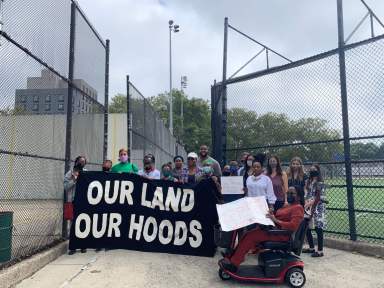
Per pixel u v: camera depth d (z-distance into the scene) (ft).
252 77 28.81
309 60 25.49
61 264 19.95
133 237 23.02
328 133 24.75
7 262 17.03
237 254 17.33
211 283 17.06
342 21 23.85
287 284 16.98
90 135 29.19
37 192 22.62
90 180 23.36
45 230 22.18
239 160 30.22
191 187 23.04
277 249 17.04
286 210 17.95
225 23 30.78
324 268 19.22
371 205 45.83
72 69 24.93
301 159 26.03
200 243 22.27
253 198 18.49
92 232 22.90
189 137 215.10
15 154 18.22
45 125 22.41
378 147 22.48
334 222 34.58
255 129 28.96
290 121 26.89
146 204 23.24
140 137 37.29
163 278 17.63
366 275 17.92
